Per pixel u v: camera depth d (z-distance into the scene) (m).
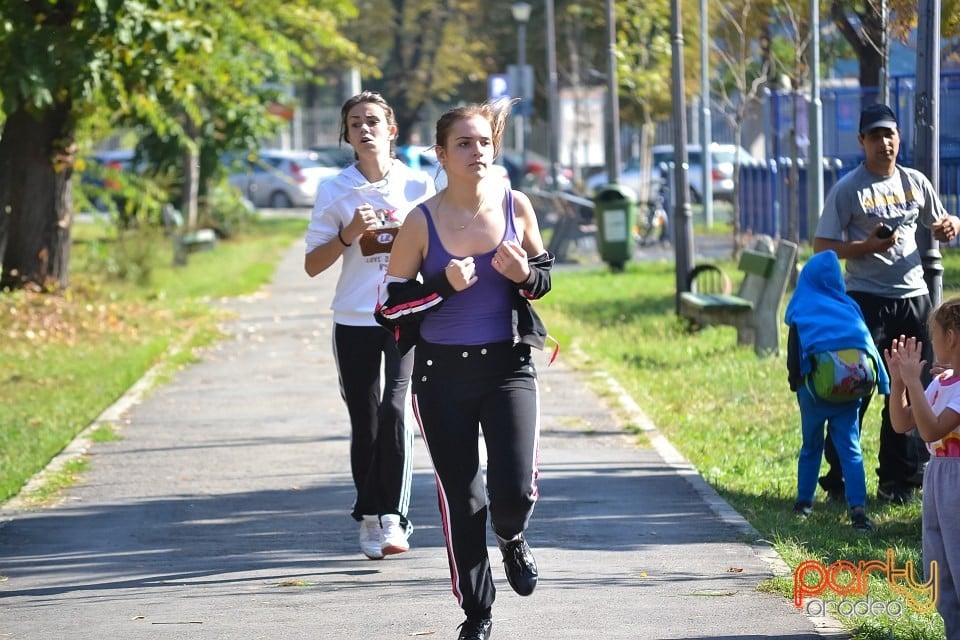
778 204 73.50
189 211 92.19
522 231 14.52
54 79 45.34
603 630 15.74
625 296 55.00
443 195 14.42
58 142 54.72
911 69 62.88
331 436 29.70
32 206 54.69
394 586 18.14
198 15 54.31
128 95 50.97
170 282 66.56
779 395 32.44
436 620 16.39
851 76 82.38
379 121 19.14
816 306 21.14
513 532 14.58
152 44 46.88
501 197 14.51
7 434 30.52
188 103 58.31
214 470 26.52
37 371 39.97
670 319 46.44
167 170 89.81
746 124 96.94
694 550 19.64
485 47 152.38
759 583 17.64
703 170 89.75
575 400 33.47
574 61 116.50
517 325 14.27
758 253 39.50
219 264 76.81
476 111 14.33
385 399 19.02
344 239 18.67
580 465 26.09
